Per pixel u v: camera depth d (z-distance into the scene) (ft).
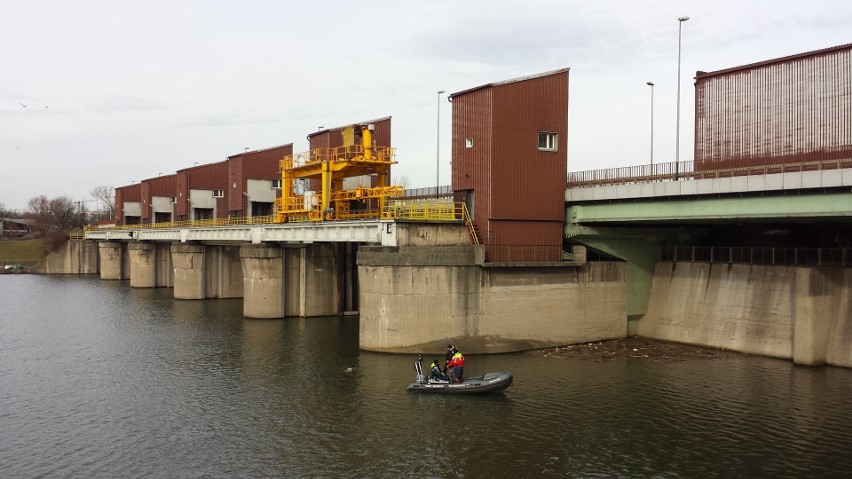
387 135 230.07
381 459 90.63
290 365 144.56
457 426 103.09
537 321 157.28
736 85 147.13
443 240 154.30
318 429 102.68
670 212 150.00
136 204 436.35
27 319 219.00
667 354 152.66
